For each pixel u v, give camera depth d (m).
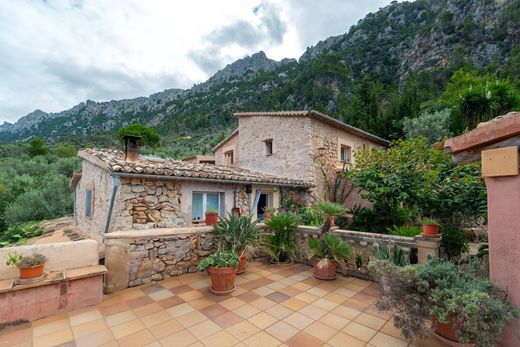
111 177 5.78
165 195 6.13
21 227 11.19
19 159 25.06
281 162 11.17
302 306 4.03
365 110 20.34
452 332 2.87
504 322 2.32
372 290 4.71
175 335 3.21
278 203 9.30
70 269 4.14
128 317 3.66
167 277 5.35
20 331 3.27
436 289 2.67
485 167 2.64
